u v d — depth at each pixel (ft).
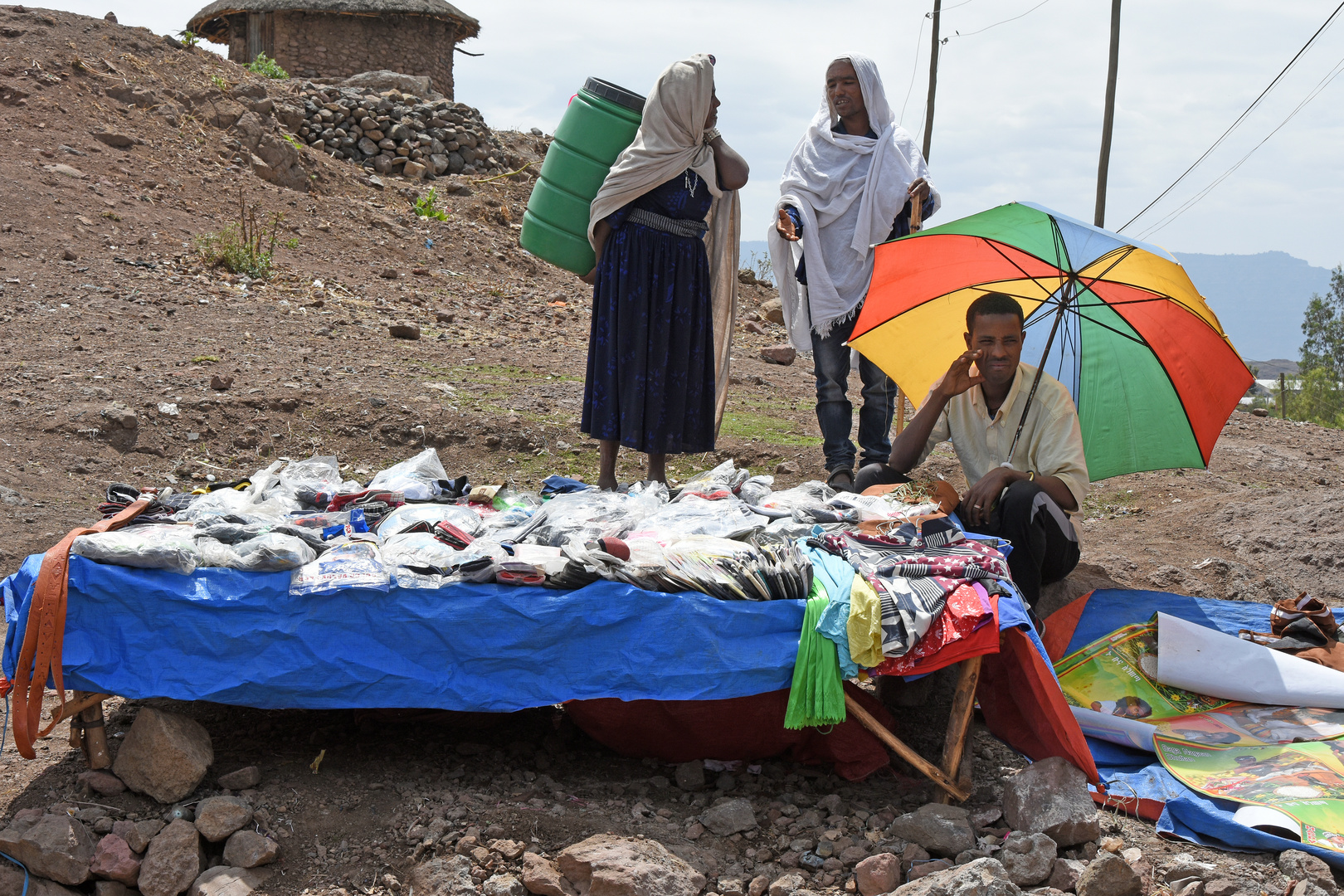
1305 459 26.94
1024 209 12.44
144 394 21.36
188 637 9.50
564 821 9.44
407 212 48.19
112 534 9.72
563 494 12.48
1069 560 12.79
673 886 8.50
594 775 10.57
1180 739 10.79
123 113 42.75
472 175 56.34
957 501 12.71
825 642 9.49
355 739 10.98
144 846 8.96
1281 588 16.61
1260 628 13.28
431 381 25.00
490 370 26.96
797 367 34.78
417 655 9.63
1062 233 12.52
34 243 31.30
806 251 17.81
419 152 54.54
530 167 58.90
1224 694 11.44
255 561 9.55
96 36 46.57
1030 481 12.48
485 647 9.57
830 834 9.29
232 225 38.24
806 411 26.78
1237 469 24.91
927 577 9.87
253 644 9.52
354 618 9.58
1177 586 16.37
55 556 9.36
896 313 14.57
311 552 9.96
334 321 30.14
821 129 17.99
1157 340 13.26
